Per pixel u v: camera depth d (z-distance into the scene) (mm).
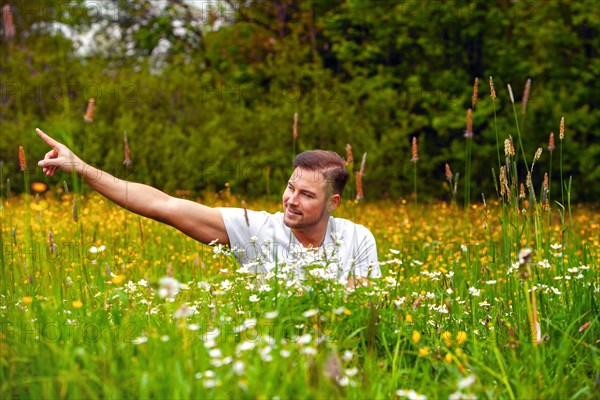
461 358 3125
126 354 2814
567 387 2912
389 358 3113
